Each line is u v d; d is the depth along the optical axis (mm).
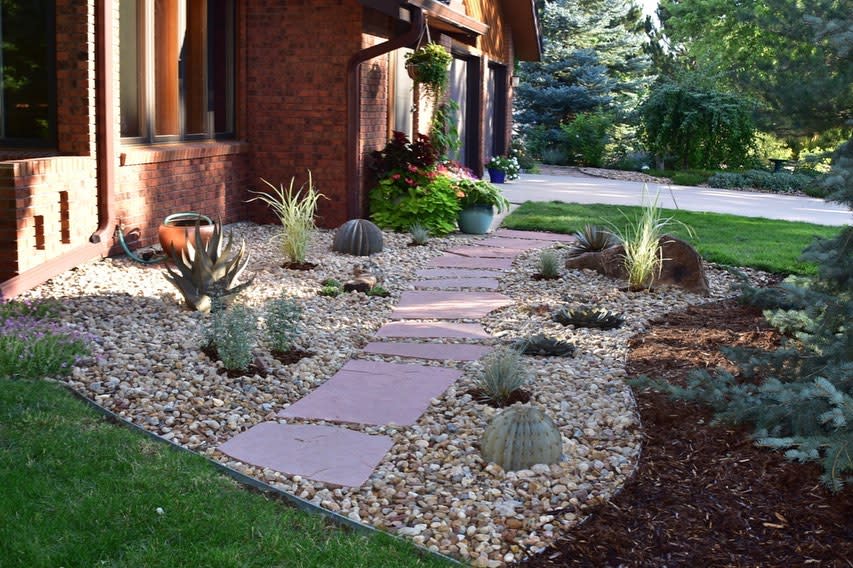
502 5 21250
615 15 34500
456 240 10977
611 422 4840
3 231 6930
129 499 3645
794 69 5223
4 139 8188
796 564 3432
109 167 8070
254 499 3820
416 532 3637
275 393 5188
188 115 10117
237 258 6895
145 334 6051
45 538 3322
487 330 6812
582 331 6695
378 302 7582
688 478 4176
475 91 19016
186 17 9938
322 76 11008
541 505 3900
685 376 5605
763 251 10453
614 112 29625
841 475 3988
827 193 4605
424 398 5199
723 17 30156
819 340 4727
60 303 6648
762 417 4434
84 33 7793
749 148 24453
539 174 23188
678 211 14586
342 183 11164
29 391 4777
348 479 4105
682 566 3428
